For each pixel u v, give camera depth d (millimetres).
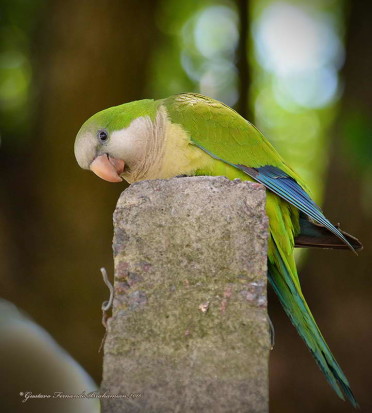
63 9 14547
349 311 12664
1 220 14305
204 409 4703
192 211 5180
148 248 5133
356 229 12867
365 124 11969
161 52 16734
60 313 13773
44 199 14438
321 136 17109
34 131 14914
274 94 17797
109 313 13789
